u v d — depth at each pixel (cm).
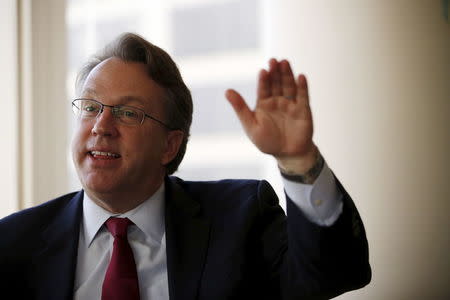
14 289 136
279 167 112
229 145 277
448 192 254
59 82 277
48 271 137
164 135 153
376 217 259
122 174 138
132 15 285
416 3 257
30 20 264
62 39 279
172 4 284
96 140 137
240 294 133
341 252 111
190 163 280
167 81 152
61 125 275
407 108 258
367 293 256
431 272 254
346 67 263
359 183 261
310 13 267
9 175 258
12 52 259
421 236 256
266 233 142
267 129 106
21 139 262
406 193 257
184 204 150
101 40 284
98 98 142
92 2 286
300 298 117
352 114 262
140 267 139
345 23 264
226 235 141
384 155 260
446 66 254
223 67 279
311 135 107
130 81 144
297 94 107
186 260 138
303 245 111
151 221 145
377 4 261
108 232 143
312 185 110
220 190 158
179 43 283
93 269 140
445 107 255
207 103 280
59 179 274
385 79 260
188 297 132
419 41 257
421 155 257
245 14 277
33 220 148
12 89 259
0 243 141
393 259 257
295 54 268
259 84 106
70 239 142
